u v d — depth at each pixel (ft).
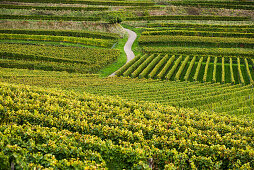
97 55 245.86
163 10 369.91
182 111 116.06
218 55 254.27
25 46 258.98
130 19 351.46
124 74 207.31
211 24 324.39
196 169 65.51
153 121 97.40
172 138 79.46
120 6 384.06
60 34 293.84
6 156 57.26
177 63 233.14
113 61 247.29
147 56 255.91
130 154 68.08
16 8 343.26
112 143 78.13
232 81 194.18
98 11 359.25
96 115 99.35
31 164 57.36
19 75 187.42
